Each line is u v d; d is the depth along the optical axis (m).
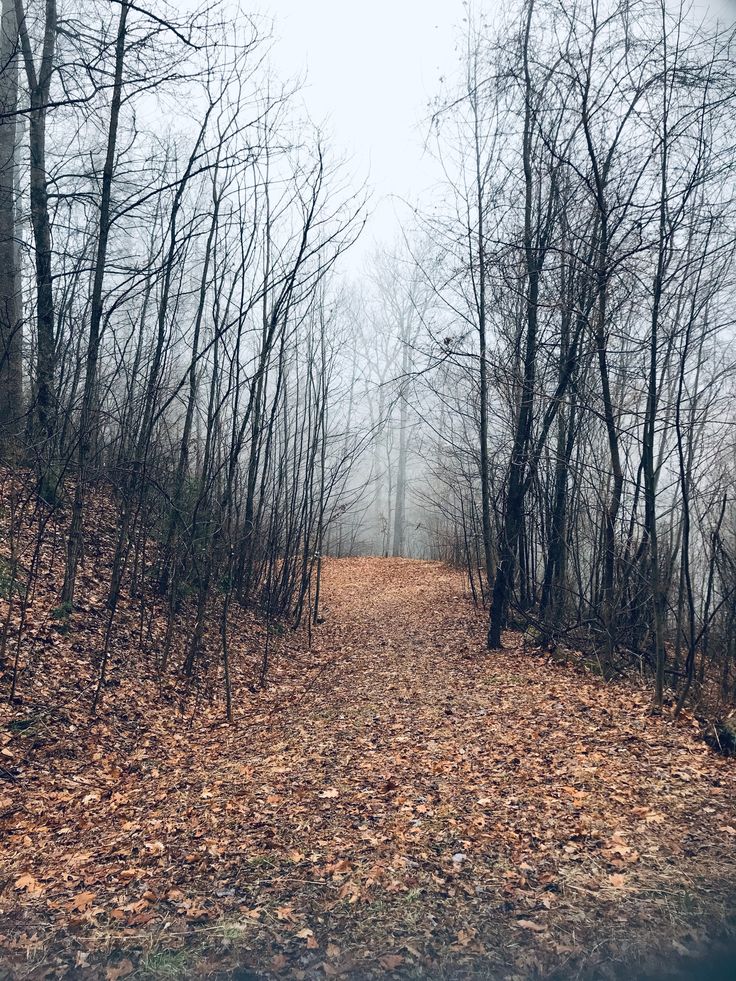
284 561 15.73
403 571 24.95
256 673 11.39
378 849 5.16
